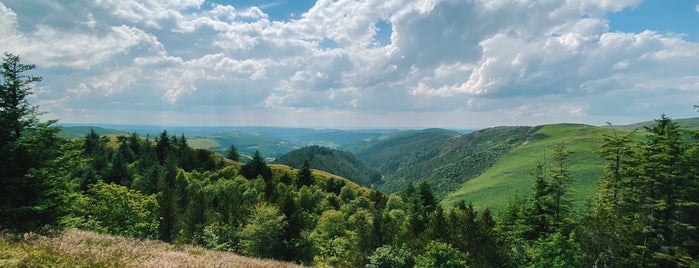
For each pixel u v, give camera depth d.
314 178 137.75
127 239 17.75
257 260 19.81
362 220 44.88
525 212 45.16
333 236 66.19
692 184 27.72
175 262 13.36
